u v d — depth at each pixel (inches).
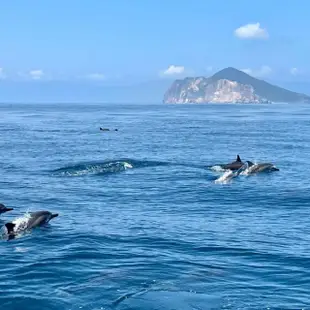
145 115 6338.6
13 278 542.9
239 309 459.8
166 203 1005.8
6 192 1117.1
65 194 1097.4
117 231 761.0
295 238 725.3
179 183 1247.5
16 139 2554.1
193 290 505.0
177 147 2156.7
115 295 491.2
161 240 705.6
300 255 632.4
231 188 1177.4
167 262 600.7
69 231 759.7
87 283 525.3
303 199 1042.1
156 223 821.9
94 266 585.0
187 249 660.7
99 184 1230.9
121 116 5969.5
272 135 2891.2
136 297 485.1
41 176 1350.9
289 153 1939.0
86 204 991.6
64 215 884.0
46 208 951.6
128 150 2022.6
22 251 651.5
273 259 615.2
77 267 580.7
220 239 714.8
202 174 1392.7
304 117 5713.6
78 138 2659.9
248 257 623.8
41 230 765.9
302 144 2316.7
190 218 866.1
